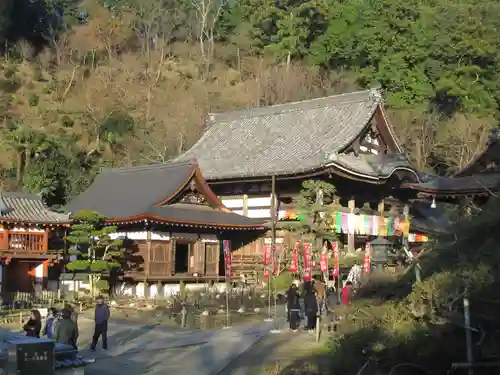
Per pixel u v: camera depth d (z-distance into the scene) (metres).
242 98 76.94
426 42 75.31
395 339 13.23
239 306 31.89
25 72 77.00
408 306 14.48
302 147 45.97
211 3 95.81
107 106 72.38
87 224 33.81
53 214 34.09
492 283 12.01
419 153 67.50
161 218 36.03
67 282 34.94
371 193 45.97
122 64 84.75
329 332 21.25
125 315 29.08
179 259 42.69
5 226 32.22
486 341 11.87
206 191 40.84
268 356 18.45
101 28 87.06
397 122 70.12
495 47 74.69
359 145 45.81
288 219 42.78
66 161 59.28
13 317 26.83
